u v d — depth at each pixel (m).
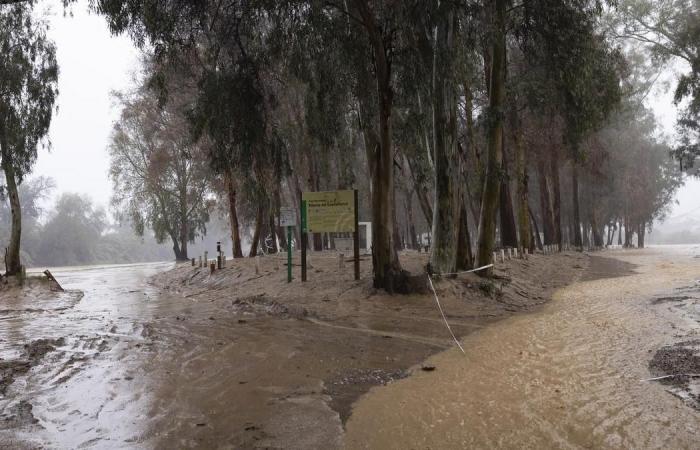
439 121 14.97
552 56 15.59
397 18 13.29
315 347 9.02
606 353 7.95
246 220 44.66
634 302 13.57
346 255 24.92
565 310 12.94
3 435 5.09
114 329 11.27
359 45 15.02
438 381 6.85
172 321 12.23
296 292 15.70
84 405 6.02
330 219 16.66
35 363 8.07
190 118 16.19
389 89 14.52
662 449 4.45
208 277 22.64
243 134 15.45
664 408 5.40
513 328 10.61
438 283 14.66
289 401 6.08
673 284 17.58
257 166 16.62
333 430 5.16
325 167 26.75
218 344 9.36
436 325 11.12
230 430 5.18
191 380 7.02
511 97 19.23
